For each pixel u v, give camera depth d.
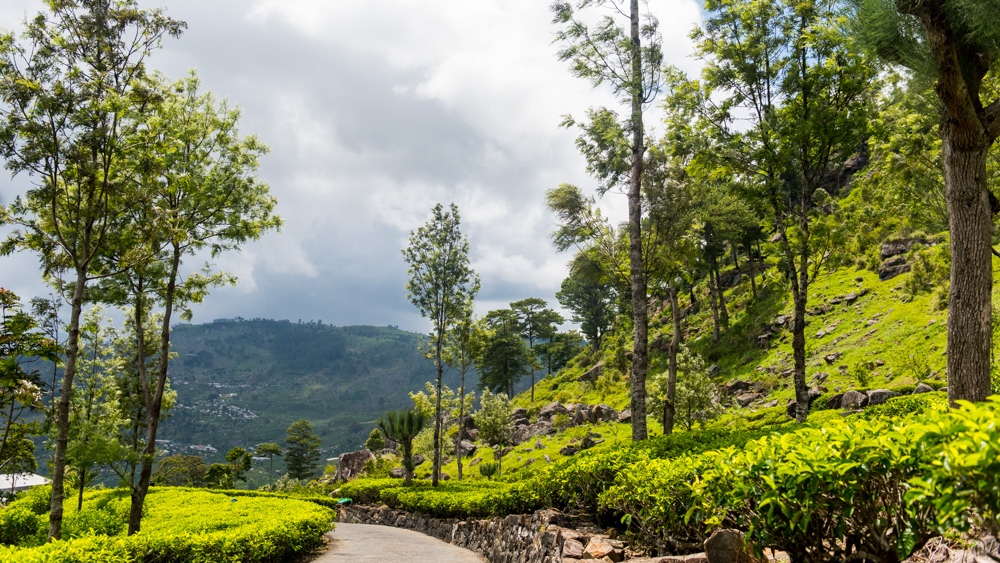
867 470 3.53
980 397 8.12
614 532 8.58
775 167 16.61
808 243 15.98
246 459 70.94
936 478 2.84
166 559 11.59
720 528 5.77
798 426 10.88
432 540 19.14
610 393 56.66
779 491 4.05
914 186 16.06
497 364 79.12
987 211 8.53
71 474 22.20
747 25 16.84
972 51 8.63
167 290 18.64
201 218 18.73
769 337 46.81
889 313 39.62
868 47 9.38
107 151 14.53
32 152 13.41
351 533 21.56
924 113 14.95
